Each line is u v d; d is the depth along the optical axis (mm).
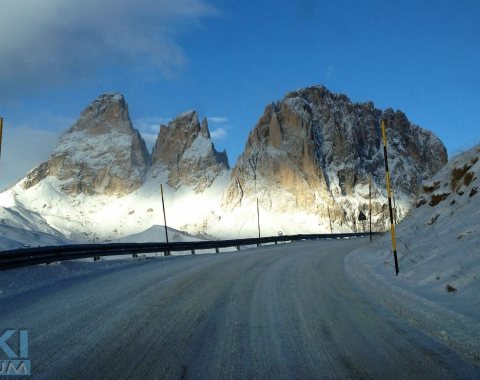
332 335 8203
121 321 9406
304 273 18031
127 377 6105
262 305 11125
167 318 9688
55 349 7398
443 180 25797
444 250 14625
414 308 10062
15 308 10875
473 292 9938
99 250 25984
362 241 50438
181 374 6215
